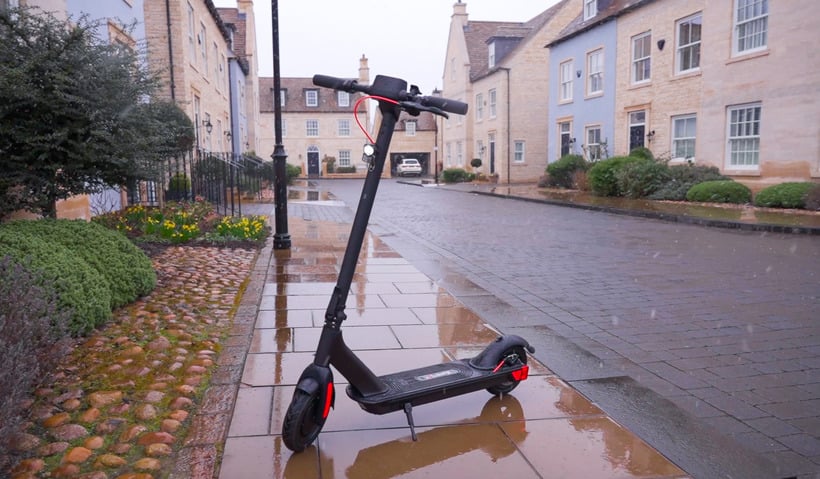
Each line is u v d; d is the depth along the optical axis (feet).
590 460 8.71
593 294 20.49
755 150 52.80
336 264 24.36
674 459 8.99
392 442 9.17
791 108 48.39
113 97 18.75
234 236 29.48
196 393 10.75
